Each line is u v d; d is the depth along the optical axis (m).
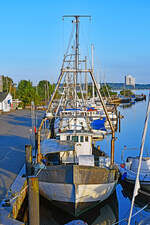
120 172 19.31
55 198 14.43
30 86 84.38
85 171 13.40
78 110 25.95
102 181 14.00
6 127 37.03
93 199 14.27
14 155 21.86
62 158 16.84
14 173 17.14
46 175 14.18
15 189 14.22
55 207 15.26
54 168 14.03
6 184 15.22
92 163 14.41
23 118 47.81
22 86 93.56
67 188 13.56
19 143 26.55
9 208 12.30
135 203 16.61
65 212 14.83
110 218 14.96
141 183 17.28
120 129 43.81
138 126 46.88
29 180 10.85
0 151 23.23
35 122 42.09
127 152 29.12
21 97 72.56
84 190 13.62
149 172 18.28
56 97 85.81
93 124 33.50
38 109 67.56
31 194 10.91
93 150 21.70
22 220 14.44
